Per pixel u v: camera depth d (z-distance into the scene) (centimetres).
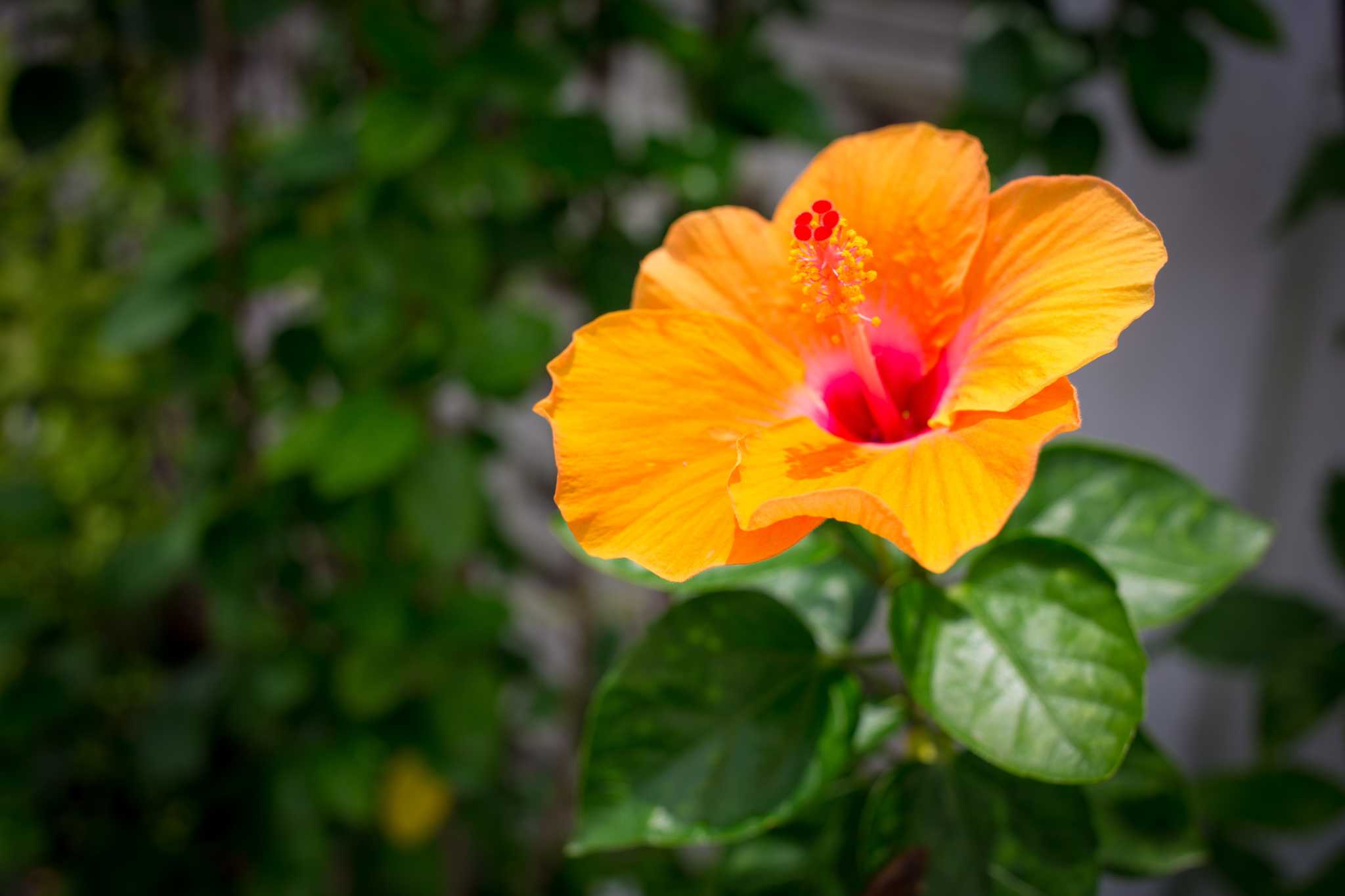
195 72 88
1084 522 45
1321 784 57
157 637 92
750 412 41
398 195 61
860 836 43
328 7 73
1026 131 61
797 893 47
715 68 70
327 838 78
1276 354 69
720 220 43
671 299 43
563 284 80
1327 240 66
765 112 69
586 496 40
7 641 82
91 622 89
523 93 61
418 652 69
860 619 47
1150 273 39
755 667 43
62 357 90
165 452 98
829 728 43
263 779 76
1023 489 38
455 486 63
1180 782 45
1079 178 40
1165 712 75
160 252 68
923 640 41
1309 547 69
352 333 61
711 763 42
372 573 68
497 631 69
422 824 78
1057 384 39
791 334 43
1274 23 58
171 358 70
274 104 99
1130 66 60
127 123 85
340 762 71
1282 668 59
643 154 66
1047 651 41
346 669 69
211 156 69
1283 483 71
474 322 62
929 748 44
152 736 76
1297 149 65
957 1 101
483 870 89
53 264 92
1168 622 44
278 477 68
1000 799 43
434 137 59
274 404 76
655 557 39
